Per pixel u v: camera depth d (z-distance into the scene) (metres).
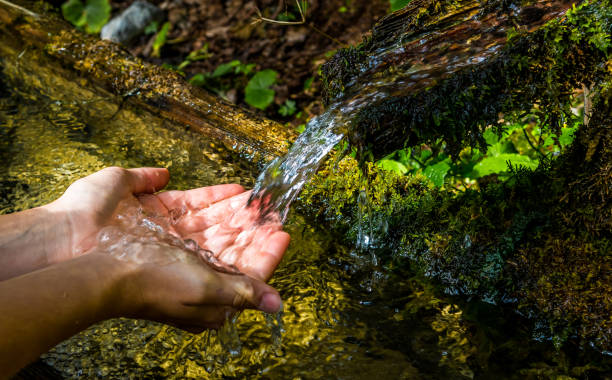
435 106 0.68
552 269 0.70
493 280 0.73
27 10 1.19
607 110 0.66
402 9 0.70
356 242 0.82
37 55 1.12
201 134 0.95
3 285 0.56
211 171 0.93
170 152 0.97
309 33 1.56
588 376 0.65
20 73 1.16
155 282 0.62
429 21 0.69
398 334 0.70
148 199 0.76
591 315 0.67
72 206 0.70
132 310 0.62
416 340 0.70
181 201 0.77
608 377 0.65
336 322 0.72
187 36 1.69
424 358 0.68
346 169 0.84
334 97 0.73
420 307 0.73
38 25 1.15
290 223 0.85
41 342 0.55
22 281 0.56
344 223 0.84
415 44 0.69
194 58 1.56
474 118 0.68
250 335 0.71
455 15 0.68
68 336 0.57
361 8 1.62
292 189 0.72
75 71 1.07
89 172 0.92
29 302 0.55
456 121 0.68
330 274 0.78
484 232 0.75
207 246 0.71
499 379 0.65
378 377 0.66
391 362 0.68
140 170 0.77
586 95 0.74
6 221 0.68
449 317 0.72
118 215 0.72
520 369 0.66
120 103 1.02
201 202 0.77
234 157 0.92
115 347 0.69
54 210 0.70
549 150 0.91
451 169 0.89
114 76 1.02
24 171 0.92
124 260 0.62
